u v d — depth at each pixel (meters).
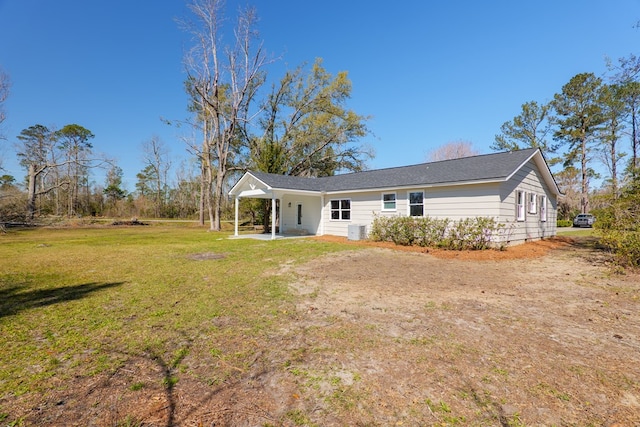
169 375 2.80
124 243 14.34
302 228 18.67
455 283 6.15
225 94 25.98
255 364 2.98
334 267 7.80
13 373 2.86
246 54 23.12
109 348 3.38
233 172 30.14
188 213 51.88
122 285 6.20
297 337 3.60
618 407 2.31
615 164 29.30
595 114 28.77
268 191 15.02
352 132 27.84
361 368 2.89
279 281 6.36
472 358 3.06
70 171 43.00
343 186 16.14
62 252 11.16
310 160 28.31
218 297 5.28
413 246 11.45
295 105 27.33
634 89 19.30
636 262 7.55
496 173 10.64
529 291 5.55
